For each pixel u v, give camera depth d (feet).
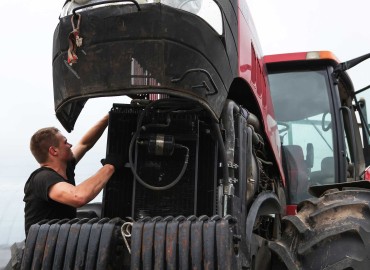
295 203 16.35
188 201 10.62
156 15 9.49
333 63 17.69
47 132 11.51
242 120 11.15
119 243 9.64
